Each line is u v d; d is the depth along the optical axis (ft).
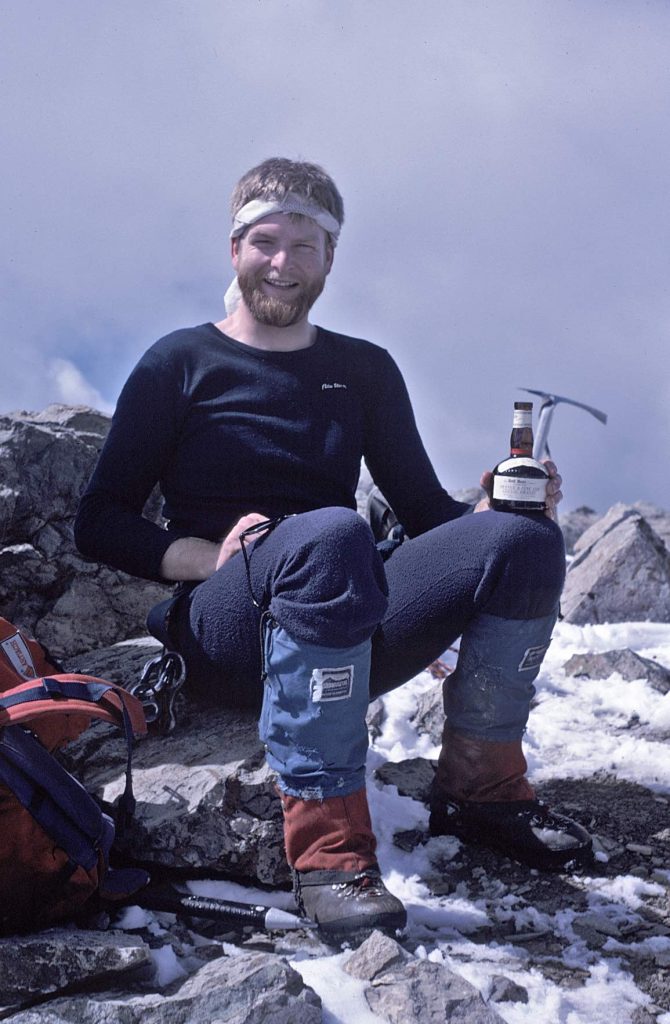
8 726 6.94
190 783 8.37
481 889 8.47
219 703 9.09
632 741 11.76
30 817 7.02
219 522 9.13
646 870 8.73
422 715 12.24
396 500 10.14
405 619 8.33
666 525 30.09
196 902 7.70
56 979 6.38
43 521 11.87
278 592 7.55
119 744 9.17
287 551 7.51
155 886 8.08
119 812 7.91
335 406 9.45
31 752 7.04
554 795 10.26
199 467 9.16
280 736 7.57
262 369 9.30
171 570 8.77
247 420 9.14
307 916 7.56
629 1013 6.72
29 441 11.97
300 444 9.22
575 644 16.08
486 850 9.04
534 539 8.12
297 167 9.36
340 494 9.45
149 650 11.27
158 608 8.96
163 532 8.93
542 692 13.46
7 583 11.62
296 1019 6.15
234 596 8.14
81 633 11.85
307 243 9.28
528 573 8.13
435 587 8.26
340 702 7.41
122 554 8.87
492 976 6.95
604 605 17.97
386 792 9.99
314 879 7.47
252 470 9.12
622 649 14.28
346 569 7.27
